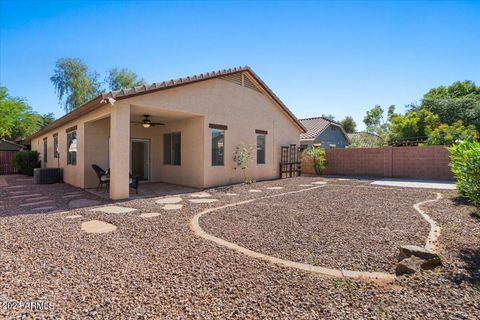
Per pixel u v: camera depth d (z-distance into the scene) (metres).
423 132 22.06
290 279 3.18
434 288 2.90
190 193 10.09
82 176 11.09
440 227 5.21
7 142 26.39
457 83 28.17
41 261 3.64
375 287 2.98
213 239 4.64
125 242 4.50
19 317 2.38
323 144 26.52
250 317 2.43
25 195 9.48
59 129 14.39
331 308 2.57
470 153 5.20
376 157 17.50
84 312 2.48
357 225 5.51
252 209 7.06
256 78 13.90
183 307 2.59
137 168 13.43
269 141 15.33
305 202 8.07
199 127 11.56
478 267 3.39
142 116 11.56
